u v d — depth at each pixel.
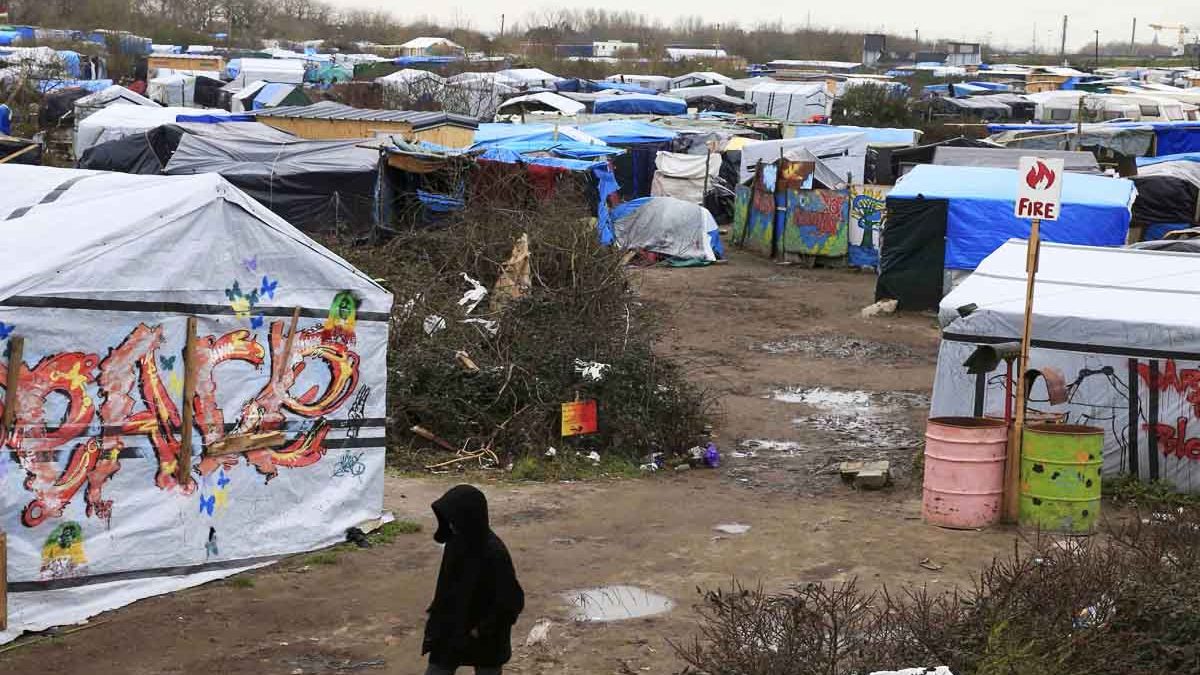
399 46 115.31
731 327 22.48
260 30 129.00
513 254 16.89
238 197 9.09
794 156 34.28
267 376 9.46
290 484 9.66
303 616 8.42
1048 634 6.64
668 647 7.84
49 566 8.23
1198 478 11.84
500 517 11.05
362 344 10.08
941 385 12.77
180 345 8.88
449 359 13.95
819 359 19.91
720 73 96.62
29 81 48.66
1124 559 8.10
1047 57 172.50
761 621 6.80
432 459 13.02
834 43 175.12
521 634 8.10
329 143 25.22
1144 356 11.94
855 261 29.75
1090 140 42.41
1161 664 6.66
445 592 6.17
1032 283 10.78
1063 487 10.52
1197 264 14.33
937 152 29.95
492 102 55.38
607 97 60.81
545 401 13.63
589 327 15.08
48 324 8.19
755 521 11.06
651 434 13.81
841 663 6.59
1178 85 91.50
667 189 36.19
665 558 9.84
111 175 10.75
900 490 12.43
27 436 8.15
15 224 9.16
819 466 13.58
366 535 10.18
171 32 104.69
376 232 23.50
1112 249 15.20
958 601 7.79
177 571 8.90
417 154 23.92
